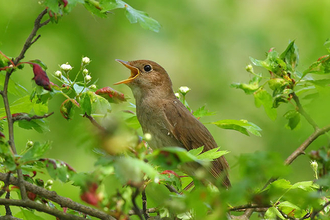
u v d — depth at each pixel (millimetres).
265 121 15656
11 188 6504
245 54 17125
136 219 6727
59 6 6359
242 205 6039
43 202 6789
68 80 7734
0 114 8078
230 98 16859
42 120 7645
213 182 9250
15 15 15398
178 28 16953
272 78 8102
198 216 5004
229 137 15570
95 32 16297
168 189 7836
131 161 4672
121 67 16266
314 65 7883
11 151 5445
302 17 17203
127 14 6742
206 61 17031
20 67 6383
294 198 4953
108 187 6355
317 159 5031
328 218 5348
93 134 5219
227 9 17641
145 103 10430
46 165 5277
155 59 17172
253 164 4312
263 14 17734
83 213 6688
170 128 10180
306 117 8141
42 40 15375
